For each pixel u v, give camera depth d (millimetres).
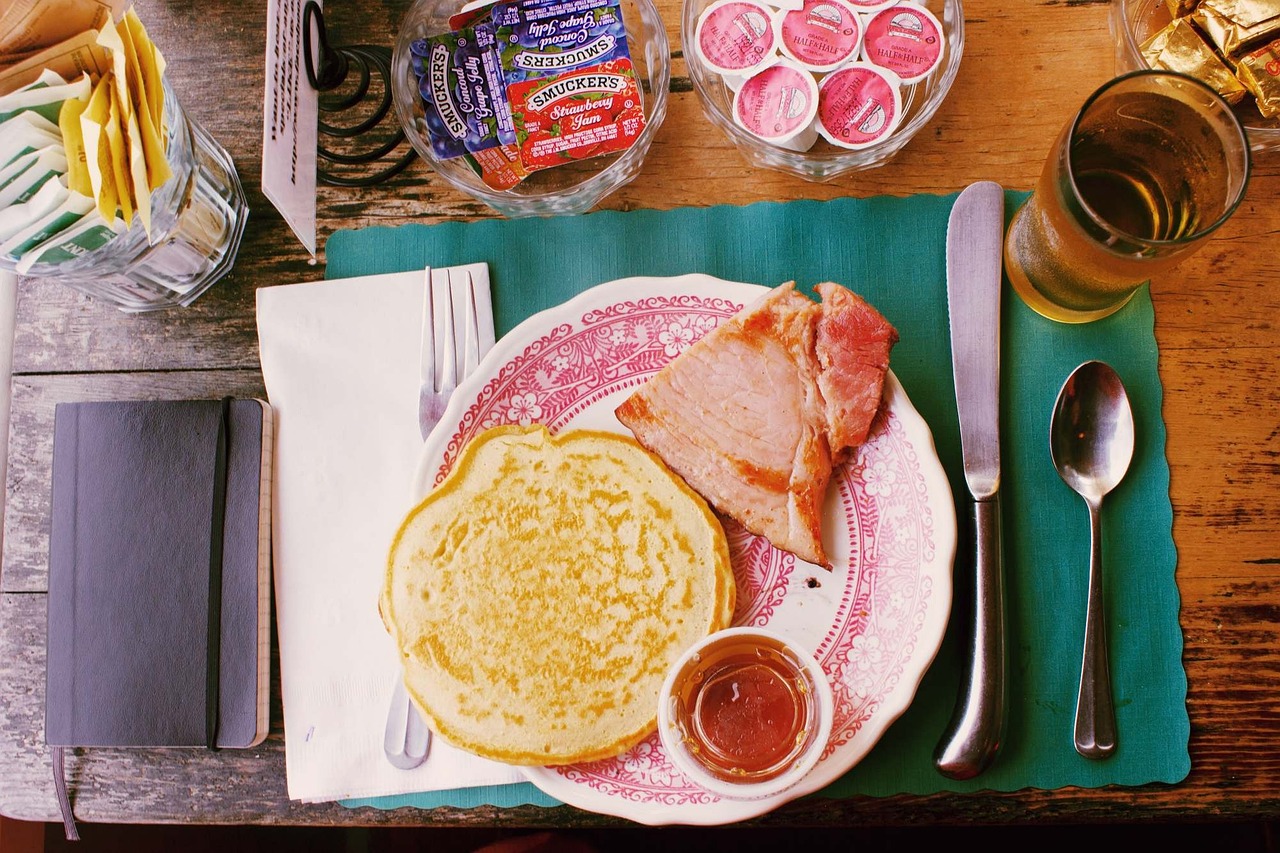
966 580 865
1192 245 699
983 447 867
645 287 882
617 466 861
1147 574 867
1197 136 773
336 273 982
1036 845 1231
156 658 906
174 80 1025
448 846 1323
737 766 766
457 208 982
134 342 996
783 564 854
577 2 939
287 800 907
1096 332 898
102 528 928
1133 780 841
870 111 883
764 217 951
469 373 935
